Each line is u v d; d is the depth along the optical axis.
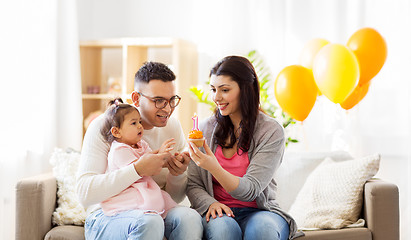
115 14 3.86
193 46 3.61
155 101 2.00
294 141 3.13
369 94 3.34
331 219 2.28
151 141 2.16
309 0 3.42
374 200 2.21
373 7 3.33
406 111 3.29
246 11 3.53
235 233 1.86
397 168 3.32
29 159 3.13
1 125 2.87
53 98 3.33
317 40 2.79
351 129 3.34
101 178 1.87
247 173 2.00
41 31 3.21
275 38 3.48
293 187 2.64
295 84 2.54
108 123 1.97
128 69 3.46
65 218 2.23
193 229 1.83
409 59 3.27
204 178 2.11
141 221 1.77
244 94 2.04
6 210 2.92
